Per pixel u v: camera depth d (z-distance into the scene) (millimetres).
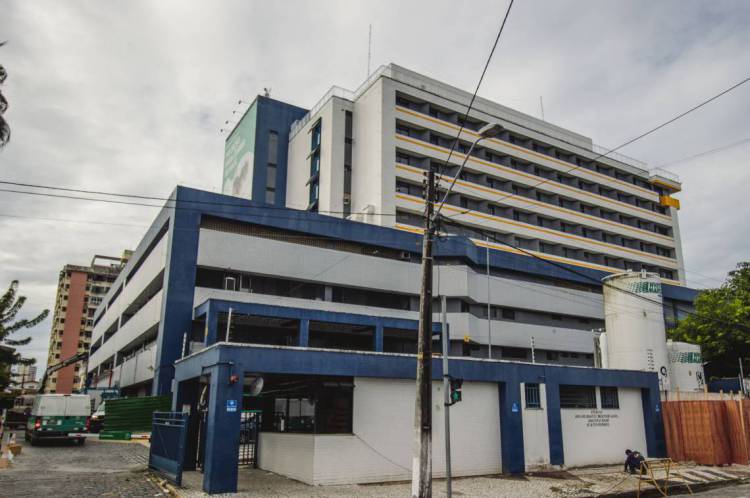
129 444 28125
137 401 31422
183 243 34156
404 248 42844
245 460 20500
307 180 57594
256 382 15836
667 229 74875
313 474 16000
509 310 49531
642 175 73062
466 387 19844
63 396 27281
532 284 50750
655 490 16844
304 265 38125
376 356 17719
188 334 32969
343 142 53938
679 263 73562
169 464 16000
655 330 31047
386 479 17188
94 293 111188
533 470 20297
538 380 21359
